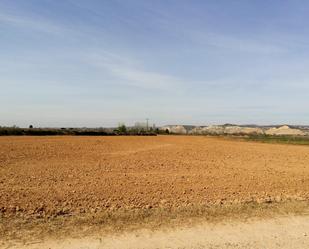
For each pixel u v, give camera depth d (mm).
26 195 11227
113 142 39094
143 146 33562
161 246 7215
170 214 9328
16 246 7105
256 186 13422
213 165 19688
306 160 23266
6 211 9359
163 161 21109
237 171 17453
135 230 8109
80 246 7145
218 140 52031
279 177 15727
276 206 10367
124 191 12039
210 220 8938
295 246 7324
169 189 12508
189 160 21938
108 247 7109
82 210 9570
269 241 7590
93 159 21594
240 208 10039
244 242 7512
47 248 7023
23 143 34406
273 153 28375
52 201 10492
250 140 55438
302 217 9359
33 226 8266
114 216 9062
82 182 13625
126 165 18922
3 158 21406
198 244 7355
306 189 13047
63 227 8234
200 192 12086
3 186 12664
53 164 18938
